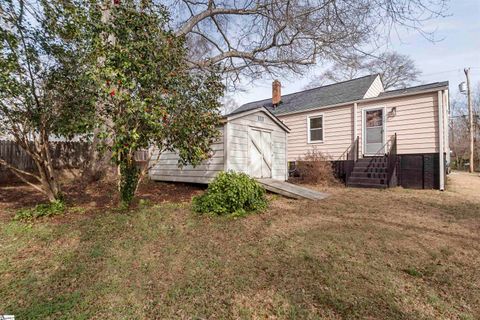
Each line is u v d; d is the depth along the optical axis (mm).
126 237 4168
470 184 11586
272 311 2418
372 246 3859
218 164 8617
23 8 4695
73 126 4918
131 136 4758
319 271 3109
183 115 5516
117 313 2369
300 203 6918
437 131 9734
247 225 4871
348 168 11977
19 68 4570
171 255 3561
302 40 11391
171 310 2418
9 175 9461
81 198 6820
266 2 10258
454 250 3727
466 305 2500
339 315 2342
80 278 2955
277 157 10898
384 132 11086
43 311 2352
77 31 4812
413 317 2314
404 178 10430
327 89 15227
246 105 19141
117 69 4547
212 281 2910
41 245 3822
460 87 22516
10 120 4934
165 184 9906
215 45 13422
